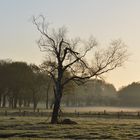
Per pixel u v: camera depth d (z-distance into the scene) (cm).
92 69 6969
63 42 6912
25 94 15800
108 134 4847
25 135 4703
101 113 10338
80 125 6100
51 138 4466
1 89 15038
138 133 5012
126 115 9731
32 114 9938
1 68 15000
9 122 6556
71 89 8281
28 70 15200
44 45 6969
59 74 6881
